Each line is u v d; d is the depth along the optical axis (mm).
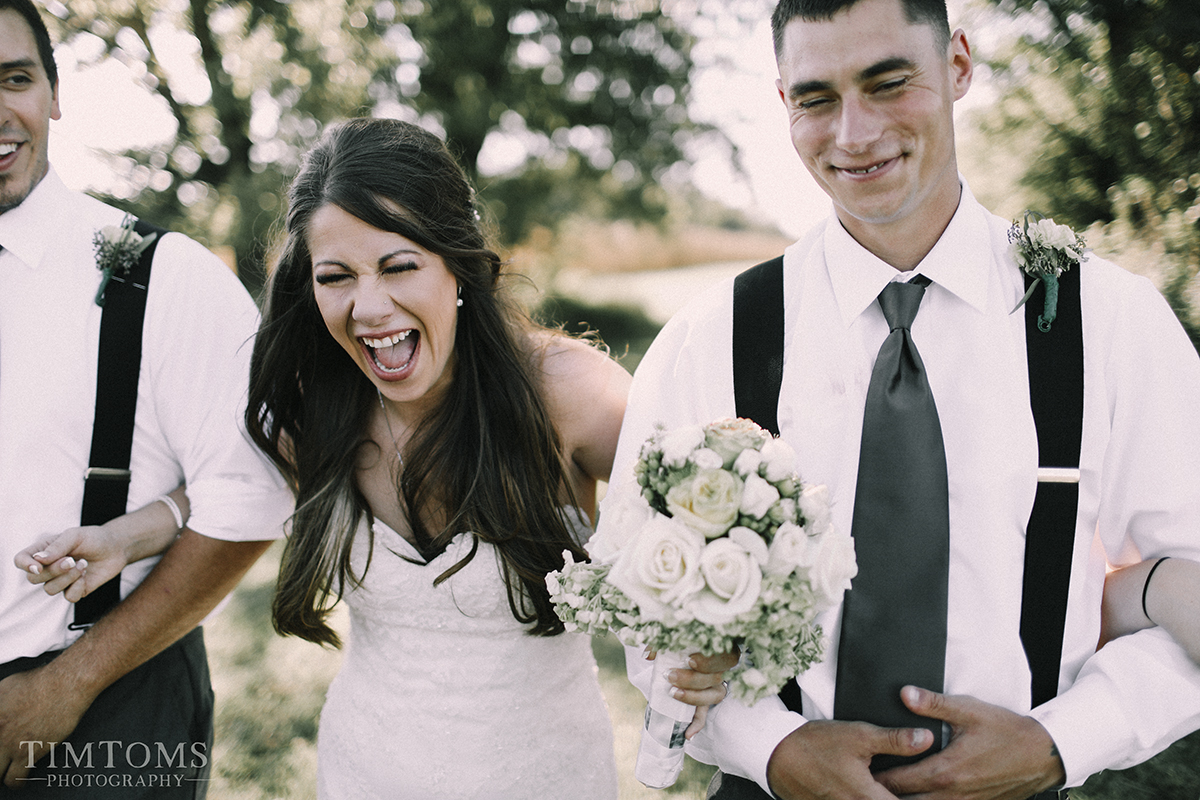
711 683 1639
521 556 2018
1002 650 1620
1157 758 3094
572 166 16906
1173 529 1621
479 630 2072
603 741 2266
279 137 11945
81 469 2127
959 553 1642
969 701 1591
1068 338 1645
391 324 1869
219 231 11719
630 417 1936
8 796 2086
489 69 14695
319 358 2143
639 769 1776
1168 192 4148
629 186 17078
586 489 2365
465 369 2104
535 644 2113
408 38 13938
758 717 1717
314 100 12125
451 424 2084
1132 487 1644
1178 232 3826
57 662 2062
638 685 1891
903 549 1623
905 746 1575
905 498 1625
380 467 2172
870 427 1664
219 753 3713
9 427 2055
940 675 1623
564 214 17406
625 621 1505
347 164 1859
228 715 4027
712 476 1461
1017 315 1673
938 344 1694
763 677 1486
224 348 2238
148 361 2166
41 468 2078
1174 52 4320
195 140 11875
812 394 1755
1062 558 1633
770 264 1889
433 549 2045
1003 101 5141
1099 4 4547
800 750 1652
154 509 2174
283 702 4137
